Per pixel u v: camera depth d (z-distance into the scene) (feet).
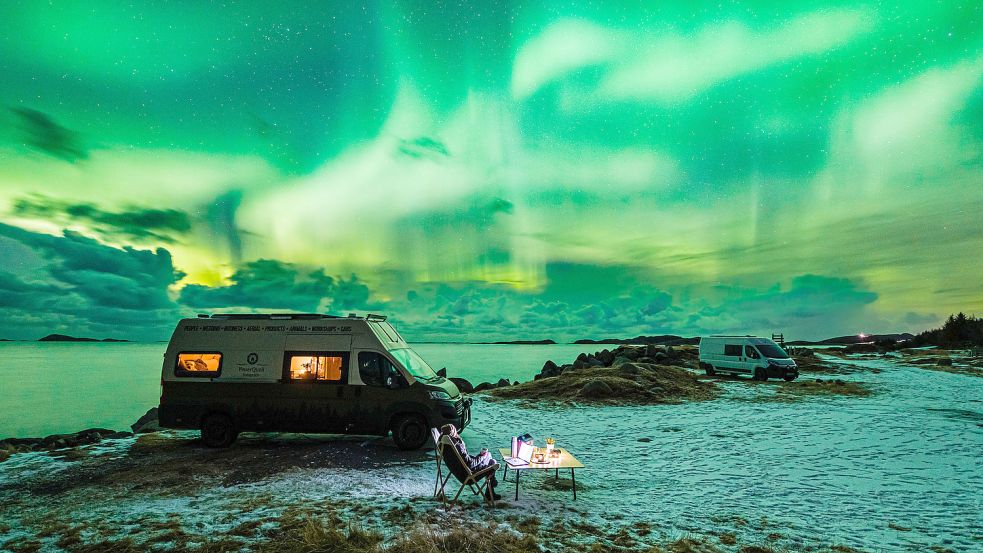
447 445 22.48
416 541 16.85
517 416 51.93
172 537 17.97
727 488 26.18
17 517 21.43
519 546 17.12
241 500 22.97
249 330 36.91
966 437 39.91
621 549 17.26
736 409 55.83
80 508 22.49
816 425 45.50
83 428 123.13
